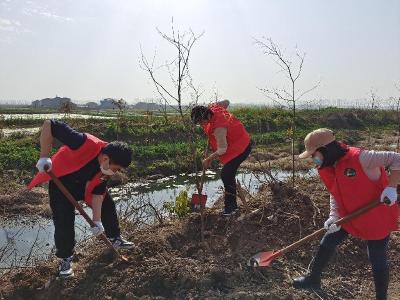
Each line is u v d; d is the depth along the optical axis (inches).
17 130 939.3
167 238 214.4
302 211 236.1
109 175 180.7
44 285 191.2
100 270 192.7
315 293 182.7
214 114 223.3
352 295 187.3
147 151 636.1
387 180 162.9
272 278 191.2
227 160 228.8
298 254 208.5
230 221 226.5
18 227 359.6
